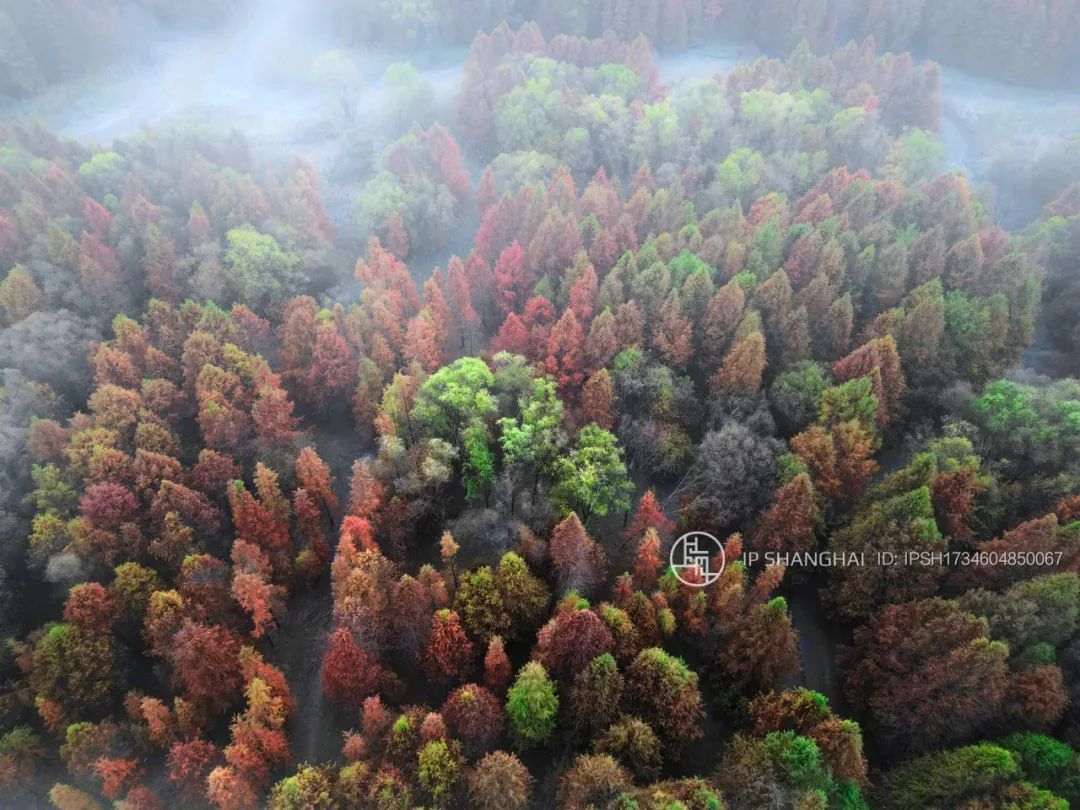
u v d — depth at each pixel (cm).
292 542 8962
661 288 10600
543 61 16588
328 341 10256
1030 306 10562
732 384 9825
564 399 10200
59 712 7200
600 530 9031
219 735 7469
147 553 8462
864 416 8806
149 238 11644
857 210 12262
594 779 5956
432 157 14900
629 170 15062
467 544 8444
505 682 7156
